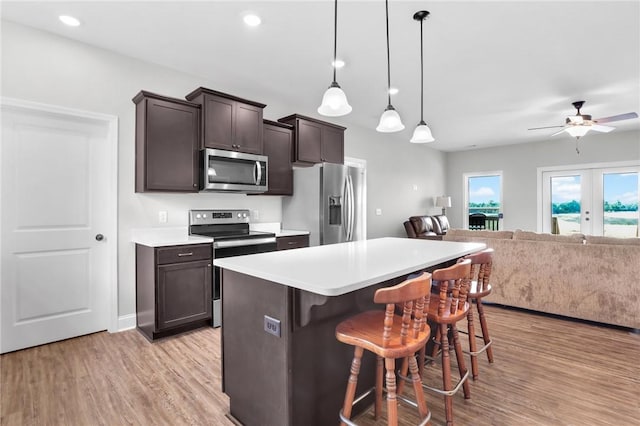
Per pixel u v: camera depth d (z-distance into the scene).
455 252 2.07
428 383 2.12
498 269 3.69
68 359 2.43
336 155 4.59
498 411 1.81
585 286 3.19
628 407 1.84
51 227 2.75
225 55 3.10
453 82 3.79
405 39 2.83
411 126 5.76
